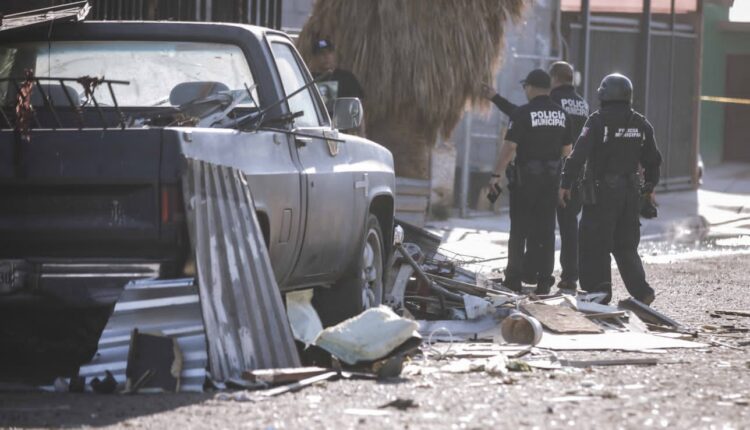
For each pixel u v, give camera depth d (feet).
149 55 51.93
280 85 52.06
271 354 44.83
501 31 100.17
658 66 179.11
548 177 77.20
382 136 100.37
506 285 77.87
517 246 77.87
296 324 52.47
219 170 44.06
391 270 65.36
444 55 96.68
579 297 69.21
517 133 77.15
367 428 35.91
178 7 92.84
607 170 72.49
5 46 52.80
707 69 236.63
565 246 80.53
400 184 100.37
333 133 55.16
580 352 54.29
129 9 89.40
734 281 91.35
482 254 106.83
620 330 61.31
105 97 51.31
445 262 69.41
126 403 39.68
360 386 43.39
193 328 41.98
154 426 36.22
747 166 236.84
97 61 51.98
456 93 97.86
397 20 95.81
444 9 96.48
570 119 79.20
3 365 47.47
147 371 41.65
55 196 43.21
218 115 50.34
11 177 43.04
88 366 41.78
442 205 132.16
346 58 96.94
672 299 79.61
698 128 187.52
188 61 51.83
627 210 72.74
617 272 97.19
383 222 63.21
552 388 43.57
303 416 37.65
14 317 44.80
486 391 42.65
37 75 52.06
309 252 52.01
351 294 57.82
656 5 180.04
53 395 41.19
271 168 48.24
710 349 56.54
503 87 144.56
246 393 40.98
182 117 50.01
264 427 36.06
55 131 43.14
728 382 46.06
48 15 51.98
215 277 42.83
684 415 38.99
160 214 42.50
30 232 43.29
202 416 37.63
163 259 42.91
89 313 44.42
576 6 163.22
